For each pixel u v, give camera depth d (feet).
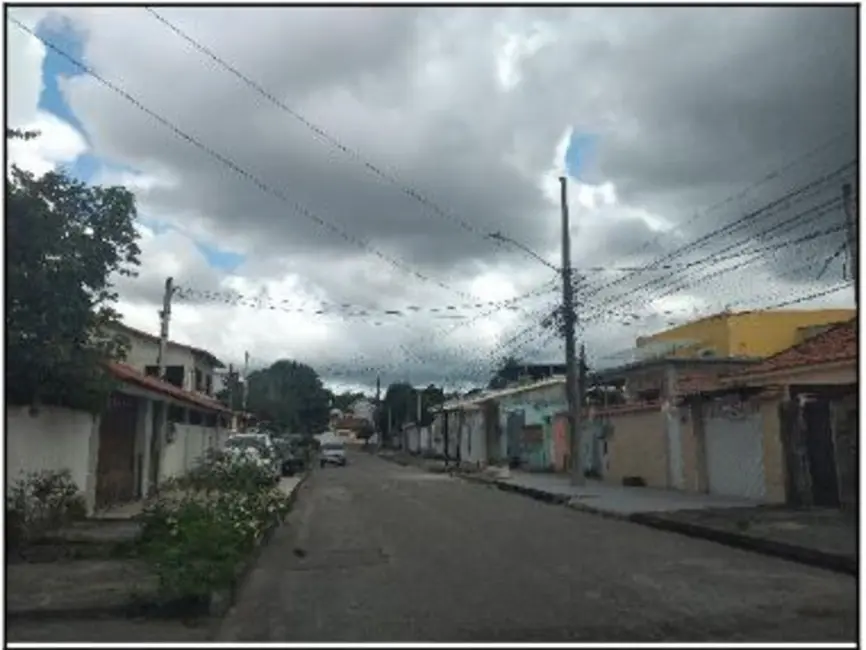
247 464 75.25
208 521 37.01
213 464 79.20
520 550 45.47
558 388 147.23
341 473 148.56
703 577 36.63
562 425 132.87
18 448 44.75
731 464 76.79
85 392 47.80
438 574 37.50
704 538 51.55
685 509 64.90
